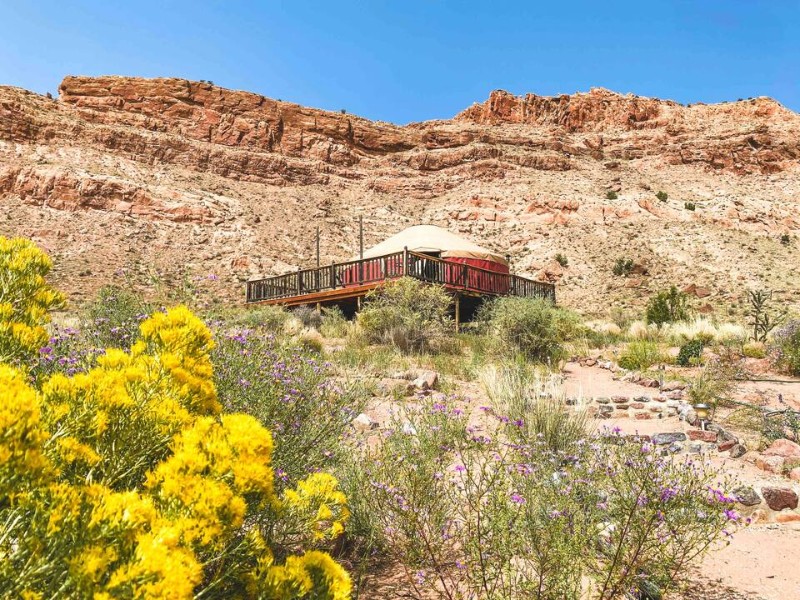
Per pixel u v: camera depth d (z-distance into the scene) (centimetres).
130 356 172
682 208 6781
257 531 157
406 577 289
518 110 11031
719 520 274
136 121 6619
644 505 275
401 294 1508
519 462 329
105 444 143
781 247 5944
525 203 6819
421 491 296
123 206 4972
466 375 997
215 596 156
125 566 97
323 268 2202
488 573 264
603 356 1355
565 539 267
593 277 5131
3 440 96
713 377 891
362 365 995
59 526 99
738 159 8706
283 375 397
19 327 177
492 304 1745
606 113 10675
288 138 7475
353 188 7212
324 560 150
